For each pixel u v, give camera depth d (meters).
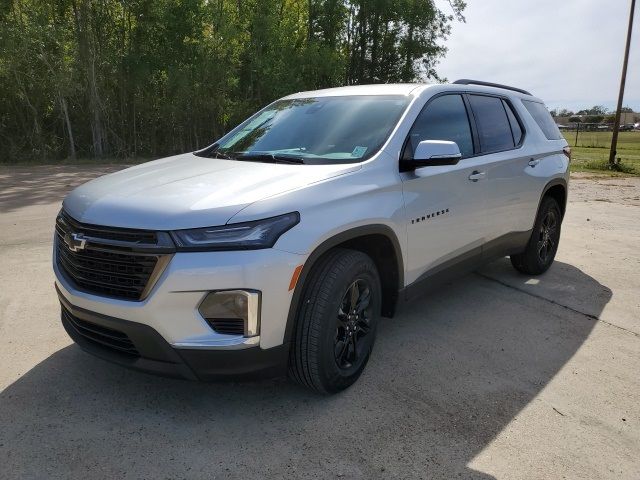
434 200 3.65
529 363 3.59
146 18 23.53
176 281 2.47
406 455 2.57
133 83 23.64
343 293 2.91
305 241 2.67
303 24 30.64
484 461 2.55
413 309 4.56
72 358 3.47
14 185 12.66
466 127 4.23
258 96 27.95
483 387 3.25
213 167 3.29
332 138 3.59
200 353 2.54
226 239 2.50
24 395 3.02
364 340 3.25
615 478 2.46
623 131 83.75
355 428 2.78
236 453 2.56
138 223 2.55
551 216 5.56
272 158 3.46
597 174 17.42
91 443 2.61
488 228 4.39
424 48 33.19
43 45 20.77
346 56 32.53
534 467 2.52
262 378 2.72
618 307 4.68
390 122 3.59
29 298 4.53
